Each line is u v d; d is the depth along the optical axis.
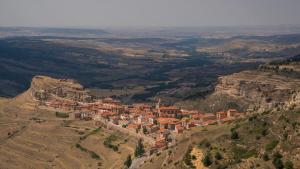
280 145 179.50
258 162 178.25
